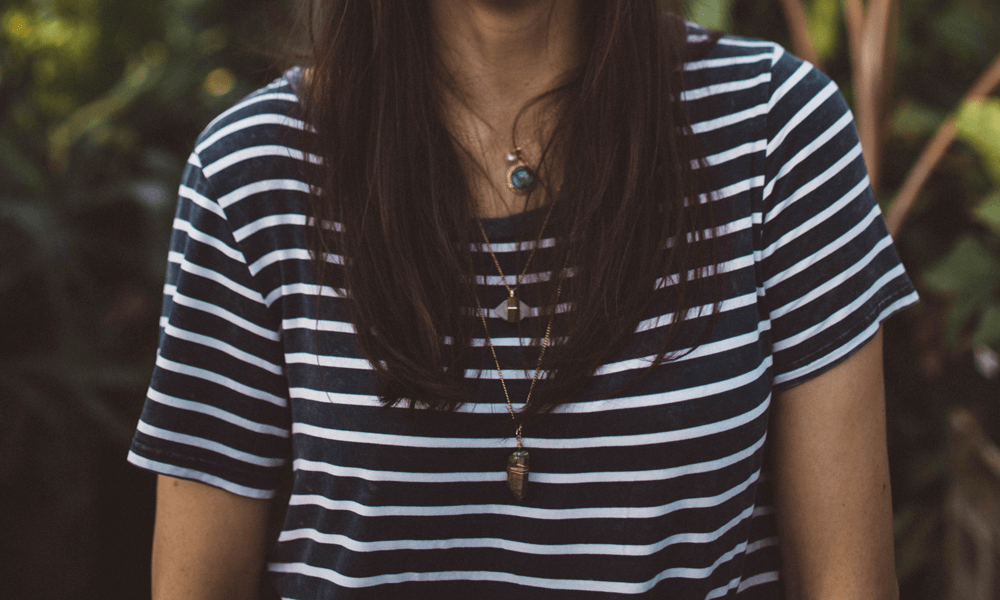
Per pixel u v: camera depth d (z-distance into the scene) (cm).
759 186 83
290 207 86
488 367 84
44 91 241
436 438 84
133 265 223
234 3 266
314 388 85
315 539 88
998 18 175
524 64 84
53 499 197
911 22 191
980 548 159
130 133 238
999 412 169
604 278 82
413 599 87
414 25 83
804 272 83
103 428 206
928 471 177
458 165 84
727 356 82
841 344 83
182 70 252
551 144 84
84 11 242
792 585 89
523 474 83
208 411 87
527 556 85
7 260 198
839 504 85
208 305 87
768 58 85
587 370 82
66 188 219
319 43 84
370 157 83
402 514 85
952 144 179
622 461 83
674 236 82
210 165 86
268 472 90
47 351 201
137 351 212
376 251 83
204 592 90
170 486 89
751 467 84
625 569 84
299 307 86
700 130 84
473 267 83
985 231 177
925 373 184
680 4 87
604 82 82
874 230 84
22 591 195
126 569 212
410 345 83
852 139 84
